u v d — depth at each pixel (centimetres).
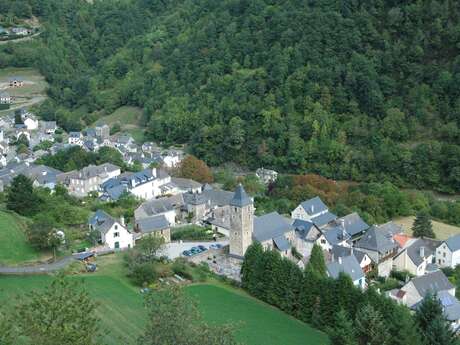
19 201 14388
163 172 19500
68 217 14462
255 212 17212
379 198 18438
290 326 10194
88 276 11394
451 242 14375
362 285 12244
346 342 8475
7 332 5375
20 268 11269
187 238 14875
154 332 5719
